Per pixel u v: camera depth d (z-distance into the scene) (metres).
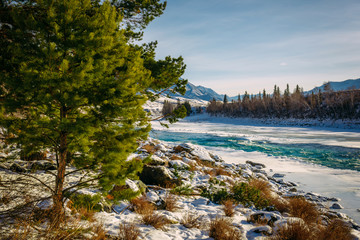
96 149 3.49
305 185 12.95
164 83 6.05
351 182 13.55
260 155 22.66
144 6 6.42
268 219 5.95
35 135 3.50
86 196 4.38
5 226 3.19
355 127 56.06
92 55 3.19
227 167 14.33
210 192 8.35
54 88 2.93
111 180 3.56
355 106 69.50
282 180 13.89
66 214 3.90
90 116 3.42
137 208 5.38
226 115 119.19
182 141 33.41
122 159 3.63
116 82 3.20
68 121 3.05
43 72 2.91
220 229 4.84
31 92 2.99
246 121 94.94
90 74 3.01
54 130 3.48
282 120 82.56
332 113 72.81
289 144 31.09
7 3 3.63
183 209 6.31
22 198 3.88
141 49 6.16
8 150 3.95
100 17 3.37
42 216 3.56
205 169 11.89
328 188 12.34
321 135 43.72
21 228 3.22
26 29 3.07
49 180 5.24
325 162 19.89
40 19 3.55
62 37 3.17
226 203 6.91
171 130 56.28
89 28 3.22
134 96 3.40
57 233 3.18
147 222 4.74
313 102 83.56
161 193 7.24
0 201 3.72
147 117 4.13
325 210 8.49
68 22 3.12
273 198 8.53
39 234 3.17
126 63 3.55
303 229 5.14
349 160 20.70
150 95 5.38
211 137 39.44
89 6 3.46
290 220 5.86
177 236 4.43
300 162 19.77
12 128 3.26
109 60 3.39
